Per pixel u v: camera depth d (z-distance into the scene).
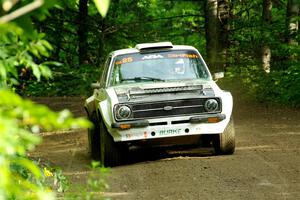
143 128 22.78
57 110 44.19
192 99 23.17
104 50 59.41
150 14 69.75
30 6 4.66
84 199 10.77
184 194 17.95
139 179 20.27
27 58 7.60
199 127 23.11
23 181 6.15
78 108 45.22
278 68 46.25
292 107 39.06
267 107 39.47
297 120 33.94
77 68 55.59
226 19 49.88
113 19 60.38
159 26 66.94
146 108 22.89
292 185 18.70
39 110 4.46
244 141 27.59
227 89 45.03
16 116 5.02
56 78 53.47
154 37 61.91
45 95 52.44
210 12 48.97
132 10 63.94
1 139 4.53
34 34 6.18
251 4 57.06
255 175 20.12
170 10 73.75
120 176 20.91
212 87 23.84
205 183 19.25
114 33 60.56
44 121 4.56
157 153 25.48
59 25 58.41
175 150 26.02
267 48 49.00
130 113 22.77
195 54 26.05
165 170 21.41
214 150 25.00
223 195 17.72
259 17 56.75
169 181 19.75
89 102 27.33
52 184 16.95
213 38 48.81
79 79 52.91
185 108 23.16
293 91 39.94
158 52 25.81
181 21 64.94
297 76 40.53
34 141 4.99
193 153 24.98
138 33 61.12
